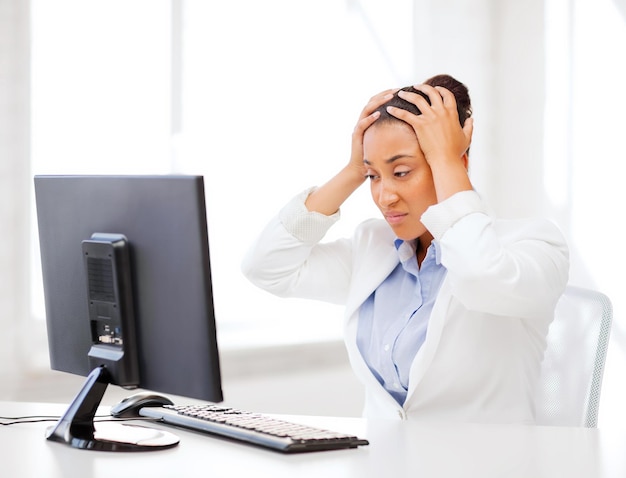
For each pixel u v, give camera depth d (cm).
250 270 214
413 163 184
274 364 375
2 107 302
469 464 130
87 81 323
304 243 209
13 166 305
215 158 357
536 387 199
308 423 167
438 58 428
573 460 133
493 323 187
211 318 138
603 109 420
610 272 417
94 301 151
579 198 427
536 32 439
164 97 342
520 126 444
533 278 175
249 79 366
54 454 135
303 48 382
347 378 400
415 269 196
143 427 155
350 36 397
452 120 183
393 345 191
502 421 187
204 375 139
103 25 326
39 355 310
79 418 148
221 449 139
